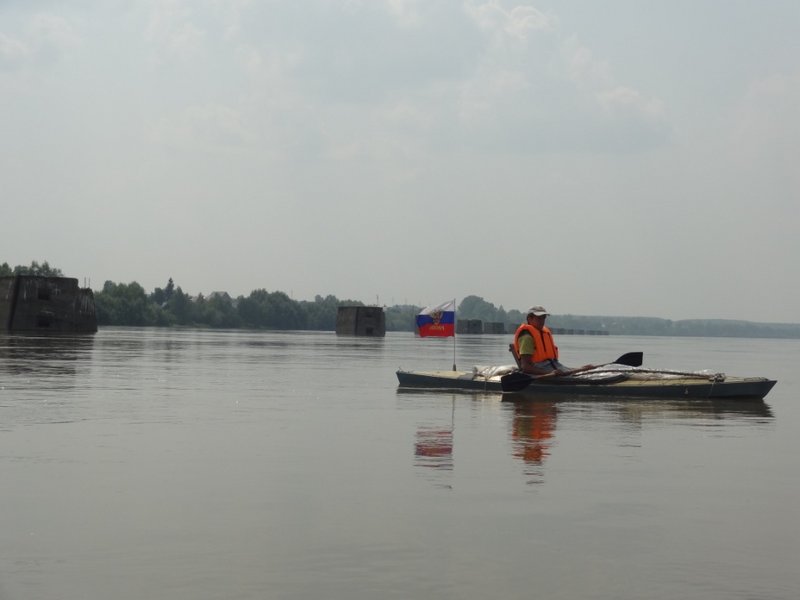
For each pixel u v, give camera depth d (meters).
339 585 6.75
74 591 6.54
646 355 74.94
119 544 7.74
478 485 10.41
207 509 9.05
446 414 18.31
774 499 9.91
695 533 8.33
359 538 8.00
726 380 23.17
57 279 87.06
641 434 15.48
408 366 38.69
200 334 115.12
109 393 21.67
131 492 9.84
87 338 69.38
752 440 15.02
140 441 13.67
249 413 17.98
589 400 21.94
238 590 6.61
